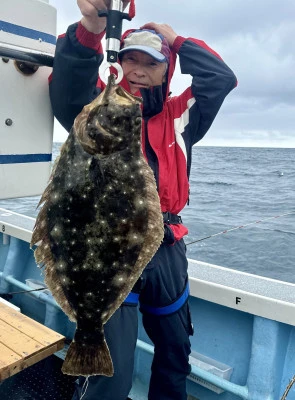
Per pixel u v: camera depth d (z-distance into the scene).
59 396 2.65
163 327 2.17
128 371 2.02
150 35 2.09
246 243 9.69
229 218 13.16
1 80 1.84
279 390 2.48
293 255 8.73
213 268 3.00
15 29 1.81
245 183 26.31
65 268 1.58
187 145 2.26
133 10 1.56
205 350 2.78
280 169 43.84
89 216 1.55
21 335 2.33
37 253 1.58
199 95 2.25
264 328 2.46
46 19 1.93
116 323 1.97
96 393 1.97
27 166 2.00
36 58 1.79
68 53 1.82
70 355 1.56
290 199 18.22
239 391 2.42
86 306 1.59
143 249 1.61
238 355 2.66
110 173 1.56
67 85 1.88
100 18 1.70
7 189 1.94
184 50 2.30
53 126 2.10
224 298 2.59
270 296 2.47
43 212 1.60
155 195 1.62
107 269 1.58
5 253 4.13
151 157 2.15
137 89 2.17
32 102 1.98
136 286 2.04
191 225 11.78
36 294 3.47
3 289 3.86
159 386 2.28
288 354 2.54
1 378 2.02
